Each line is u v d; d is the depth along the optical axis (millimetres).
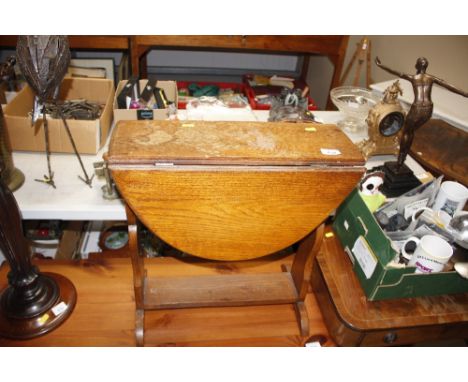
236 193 854
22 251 997
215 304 1131
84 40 2246
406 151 1291
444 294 1105
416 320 1039
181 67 3590
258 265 1341
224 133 899
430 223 1114
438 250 1032
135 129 875
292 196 883
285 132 933
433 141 1497
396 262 1024
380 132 1409
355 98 1744
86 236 1713
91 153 1357
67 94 1608
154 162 790
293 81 2967
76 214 1112
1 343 1052
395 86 1368
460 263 1048
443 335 1117
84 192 1177
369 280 1059
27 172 1245
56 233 1534
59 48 930
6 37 2168
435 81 1164
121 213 1132
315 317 1203
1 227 924
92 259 1312
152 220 872
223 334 1142
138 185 805
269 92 2734
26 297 1071
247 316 1193
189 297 1128
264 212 906
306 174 848
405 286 1039
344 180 879
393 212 1190
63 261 1289
